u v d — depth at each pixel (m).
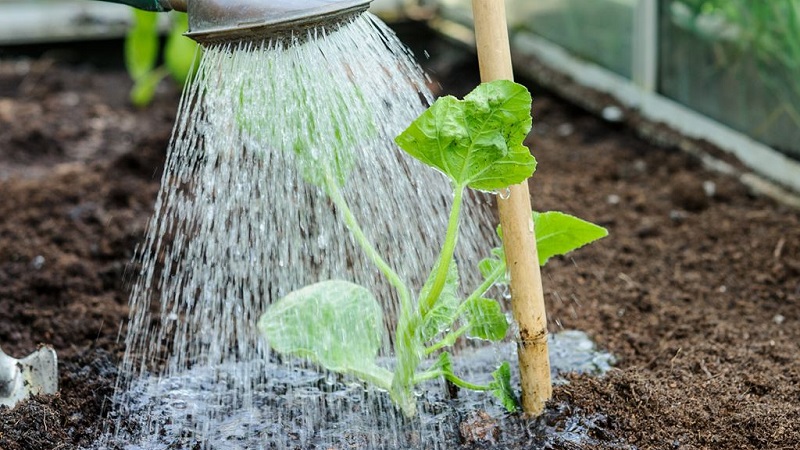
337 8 1.12
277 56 1.14
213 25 1.13
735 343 1.29
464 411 1.20
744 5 1.55
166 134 1.66
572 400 1.20
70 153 1.78
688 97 1.66
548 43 2.01
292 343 1.19
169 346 1.29
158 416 1.22
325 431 1.19
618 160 1.64
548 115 1.85
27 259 1.44
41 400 1.21
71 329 1.32
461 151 1.12
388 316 1.25
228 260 1.25
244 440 1.19
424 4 2.32
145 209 1.54
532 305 1.16
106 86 2.14
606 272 1.40
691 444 1.17
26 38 2.23
